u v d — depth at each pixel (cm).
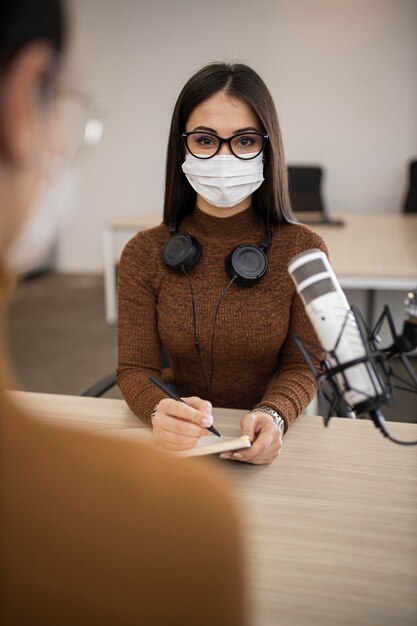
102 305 489
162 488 30
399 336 62
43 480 28
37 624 30
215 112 124
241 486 90
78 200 35
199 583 30
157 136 584
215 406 142
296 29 539
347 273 258
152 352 138
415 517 81
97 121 32
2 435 27
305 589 67
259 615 64
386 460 98
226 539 30
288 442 105
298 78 550
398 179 553
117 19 564
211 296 134
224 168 125
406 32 520
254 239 137
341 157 560
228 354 135
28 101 27
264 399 120
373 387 57
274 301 133
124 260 142
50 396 128
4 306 29
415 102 533
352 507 84
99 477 29
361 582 69
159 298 139
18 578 29
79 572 29
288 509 84
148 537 29
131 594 30
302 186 483
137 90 577
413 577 69
